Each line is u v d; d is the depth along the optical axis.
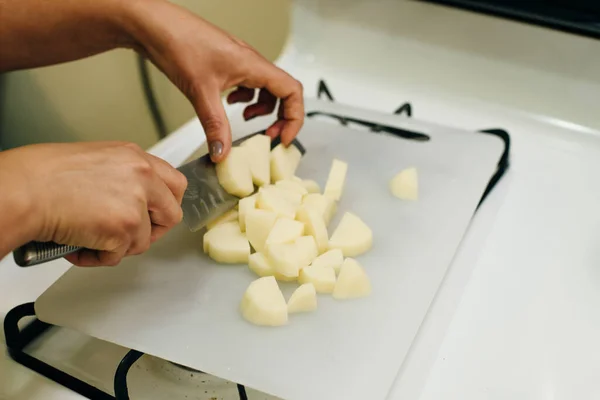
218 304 0.57
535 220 0.67
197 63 0.62
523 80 0.82
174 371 0.54
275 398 0.52
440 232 0.64
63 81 0.90
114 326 0.55
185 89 0.64
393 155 0.74
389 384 0.50
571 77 0.79
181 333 0.54
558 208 0.69
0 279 0.61
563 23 0.76
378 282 0.58
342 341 0.53
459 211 0.66
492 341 0.54
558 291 0.58
